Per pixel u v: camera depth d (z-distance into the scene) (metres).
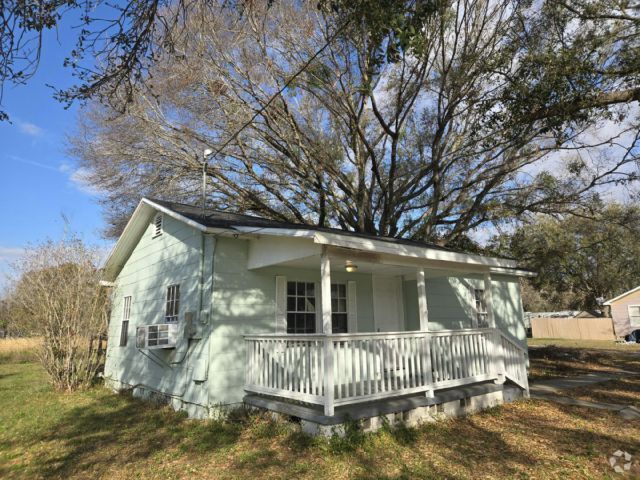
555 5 8.33
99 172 15.09
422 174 15.06
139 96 12.95
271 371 7.02
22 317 11.83
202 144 14.49
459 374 7.86
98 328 11.77
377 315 9.95
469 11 12.48
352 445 5.53
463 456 5.40
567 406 8.12
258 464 5.22
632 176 11.59
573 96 7.31
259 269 8.31
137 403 9.23
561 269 26.70
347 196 16.42
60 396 10.49
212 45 11.61
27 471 5.44
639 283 34.69
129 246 11.90
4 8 3.63
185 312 8.36
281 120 14.16
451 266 8.55
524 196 15.84
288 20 12.11
